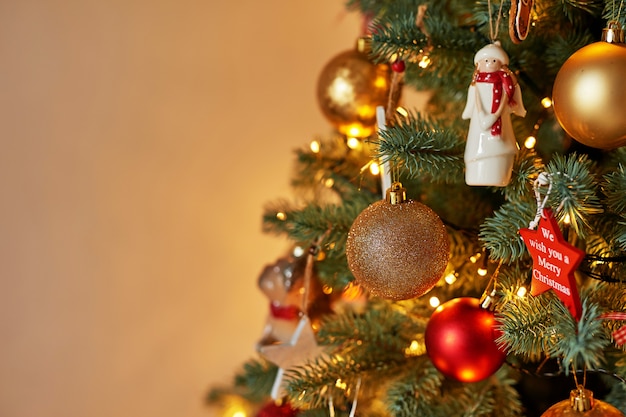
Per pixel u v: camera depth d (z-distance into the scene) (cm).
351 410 95
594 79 72
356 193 100
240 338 156
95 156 144
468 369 80
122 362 151
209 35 146
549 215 73
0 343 144
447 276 86
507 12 81
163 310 152
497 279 83
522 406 94
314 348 95
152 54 144
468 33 88
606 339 74
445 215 94
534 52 88
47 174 142
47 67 139
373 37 85
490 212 94
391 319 95
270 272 102
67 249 145
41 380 147
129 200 147
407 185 94
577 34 87
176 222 150
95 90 142
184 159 148
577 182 72
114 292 148
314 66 151
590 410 74
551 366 94
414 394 88
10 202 141
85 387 149
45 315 145
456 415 90
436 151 81
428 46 85
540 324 75
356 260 78
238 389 134
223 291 154
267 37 149
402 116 86
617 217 80
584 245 85
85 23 140
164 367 153
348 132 99
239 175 151
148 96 145
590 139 74
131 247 148
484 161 76
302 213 94
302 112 152
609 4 77
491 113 75
